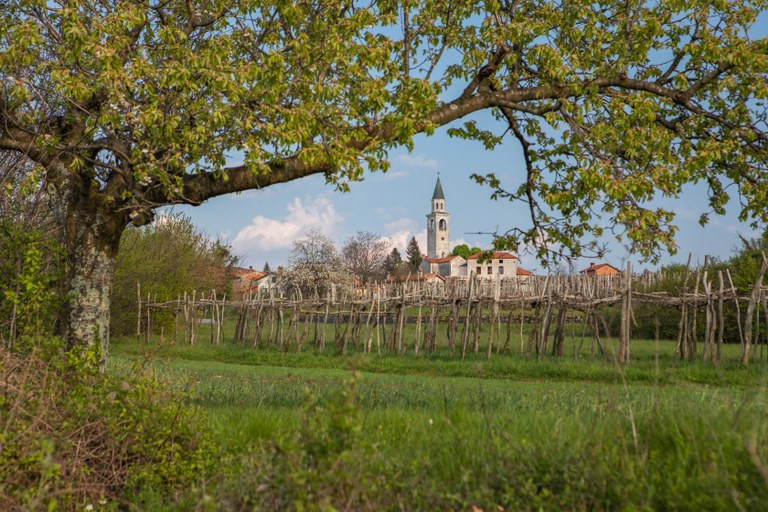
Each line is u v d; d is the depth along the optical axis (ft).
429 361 77.46
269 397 36.58
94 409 20.30
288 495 13.64
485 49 39.01
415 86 31.78
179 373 51.75
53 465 16.12
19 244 26.78
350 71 31.86
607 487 13.88
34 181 29.94
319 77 32.22
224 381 48.83
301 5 32.27
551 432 17.98
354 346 99.09
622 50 38.78
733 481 12.84
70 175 32.24
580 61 38.60
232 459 20.34
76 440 19.31
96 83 29.50
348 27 31.73
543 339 78.69
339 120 31.89
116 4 31.73
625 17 40.57
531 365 69.10
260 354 91.09
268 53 29.99
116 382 22.00
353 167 30.37
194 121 30.78
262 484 14.97
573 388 45.06
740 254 105.60
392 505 14.21
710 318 73.00
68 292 31.35
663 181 35.35
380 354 84.12
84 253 32.12
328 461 13.34
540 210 45.03
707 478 13.14
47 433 18.26
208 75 28.78
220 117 28.14
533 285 108.27
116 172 32.35
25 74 31.17
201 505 14.87
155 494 19.11
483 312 134.31
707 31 39.01
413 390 39.73
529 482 14.44
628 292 70.74
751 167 40.50
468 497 14.20
